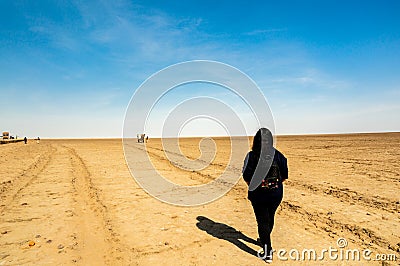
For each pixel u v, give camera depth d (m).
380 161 18.08
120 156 26.05
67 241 5.85
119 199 9.37
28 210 8.09
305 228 6.43
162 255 5.19
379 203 8.17
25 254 5.25
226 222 7.02
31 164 19.42
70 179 13.27
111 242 5.79
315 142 47.50
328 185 10.80
